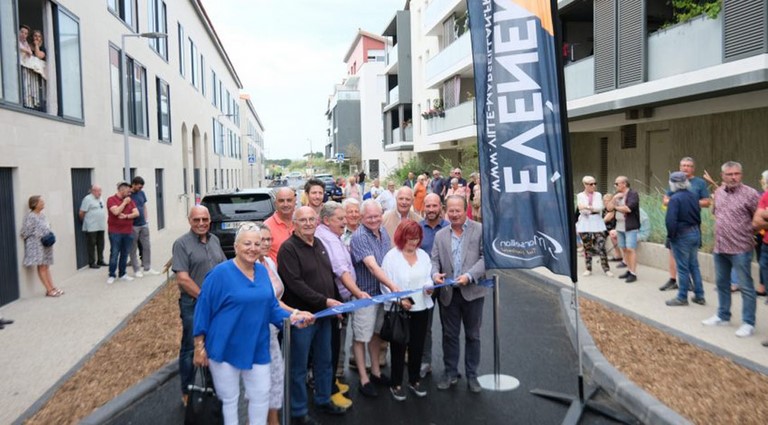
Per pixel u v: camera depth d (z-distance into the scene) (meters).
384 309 5.74
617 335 7.37
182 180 28.08
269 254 5.98
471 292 5.87
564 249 5.45
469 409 5.55
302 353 5.09
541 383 6.18
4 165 9.71
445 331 6.02
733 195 7.11
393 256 5.71
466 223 5.93
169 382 6.37
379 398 5.86
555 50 5.31
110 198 11.82
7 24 10.10
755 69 10.23
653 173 17.03
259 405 4.50
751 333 7.07
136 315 9.07
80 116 13.55
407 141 39.59
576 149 21.70
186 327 5.38
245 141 73.25
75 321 8.69
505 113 5.43
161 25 24.06
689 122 15.36
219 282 4.32
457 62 26.75
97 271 13.05
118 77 17.00
